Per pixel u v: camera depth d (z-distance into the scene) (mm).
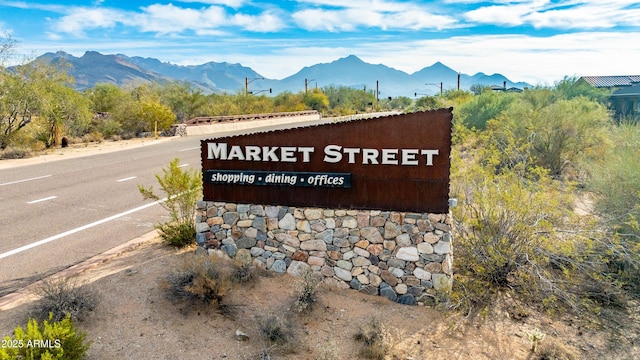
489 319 6406
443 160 6492
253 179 7324
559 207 8055
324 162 6992
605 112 16547
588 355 5664
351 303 6641
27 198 12617
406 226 6711
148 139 30156
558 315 6605
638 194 8359
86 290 6125
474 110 23875
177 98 47125
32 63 25906
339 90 90938
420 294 6695
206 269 6434
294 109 60531
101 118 35375
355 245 6973
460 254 7875
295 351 5379
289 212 7246
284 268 7332
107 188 14039
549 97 22391
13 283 6828
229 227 7566
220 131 36281
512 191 7520
